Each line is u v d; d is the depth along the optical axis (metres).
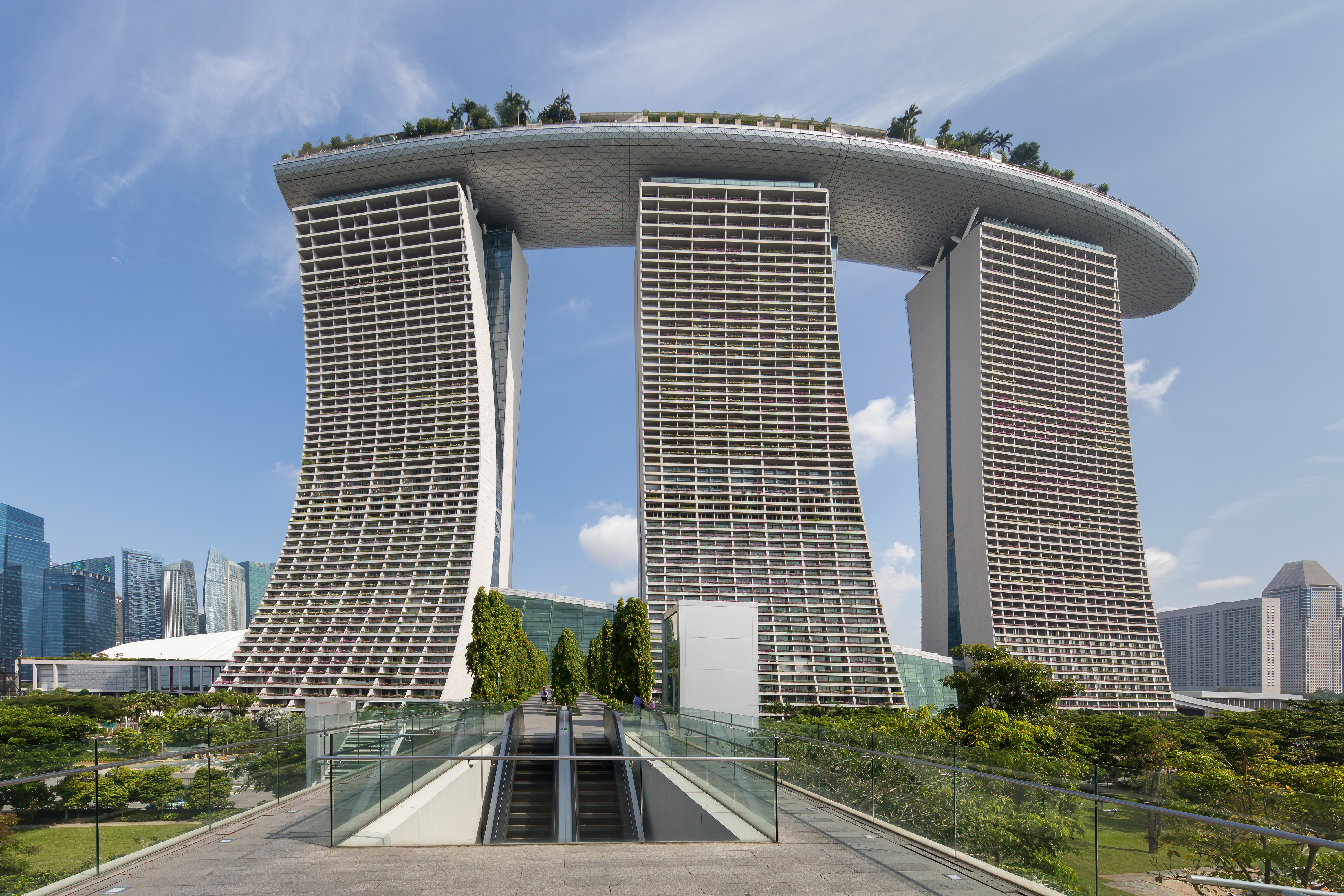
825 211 113.19
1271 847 11.13
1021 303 121.75
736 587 96.69
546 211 122.75
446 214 112.00
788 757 22.61
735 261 112.12
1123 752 69.94
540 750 41.81
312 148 116.56
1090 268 126.75
